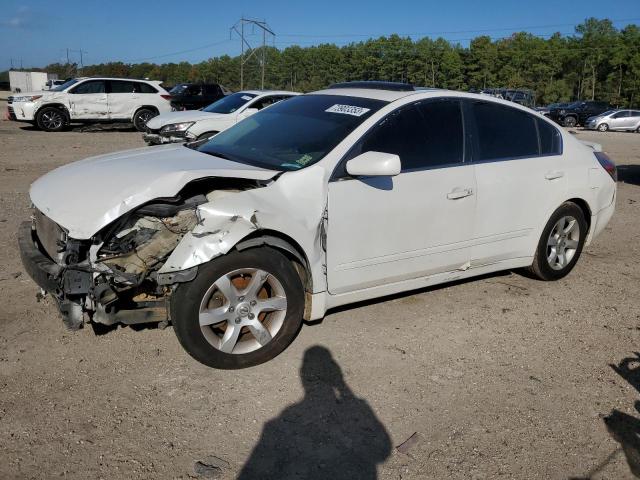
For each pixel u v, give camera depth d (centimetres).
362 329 416
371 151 378
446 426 310
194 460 275
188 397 324
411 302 470
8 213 706
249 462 276
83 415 304
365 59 11250
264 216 338
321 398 330
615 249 657
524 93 3547
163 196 325
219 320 340
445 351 391
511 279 538
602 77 8900
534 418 320
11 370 342
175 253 321
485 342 407
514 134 477
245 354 352
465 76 10012
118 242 327
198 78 13800
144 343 382
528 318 451
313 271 367
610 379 365
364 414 317
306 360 370
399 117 409
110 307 325
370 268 394
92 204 324
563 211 509
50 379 336
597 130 3353
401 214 398
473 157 443
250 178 347
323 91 485
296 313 363
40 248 365
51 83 5216
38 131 1875
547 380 360
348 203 373
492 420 316
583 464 285
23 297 443
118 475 263
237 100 1258
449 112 437
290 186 357
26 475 260
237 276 345
